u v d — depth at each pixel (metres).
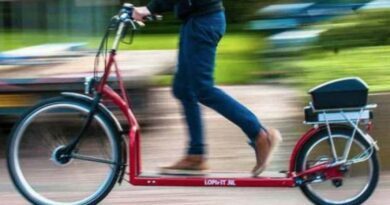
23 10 8.13
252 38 14.40
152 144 7.06
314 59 10.73
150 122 7.74
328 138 4.96
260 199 5.43
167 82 8.95
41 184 5.09
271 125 7.64
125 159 5.02
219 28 5.02
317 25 12.39
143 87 7.44
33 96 6.95
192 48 4.99
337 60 10.34
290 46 11.58
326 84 4.94
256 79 10.69
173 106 8.40
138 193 5.56
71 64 7.42
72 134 5.01
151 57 8.85
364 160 4.99
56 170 5.08
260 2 15.70
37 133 5.04
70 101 4.95
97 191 5.08
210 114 8.32
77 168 5.09
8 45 7.91
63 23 8.18
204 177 4.99
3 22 8.12
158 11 4.98
